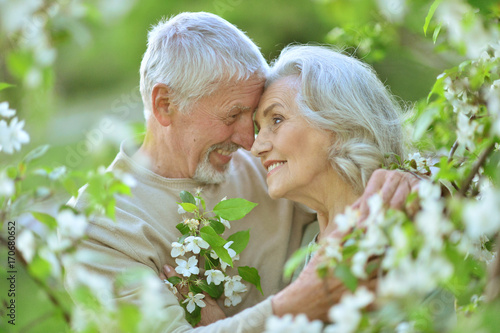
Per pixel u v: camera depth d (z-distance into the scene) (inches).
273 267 89.4
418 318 53.2
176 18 90.0
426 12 77.7
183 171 90.7
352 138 79.9
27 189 57.9
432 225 44.1
